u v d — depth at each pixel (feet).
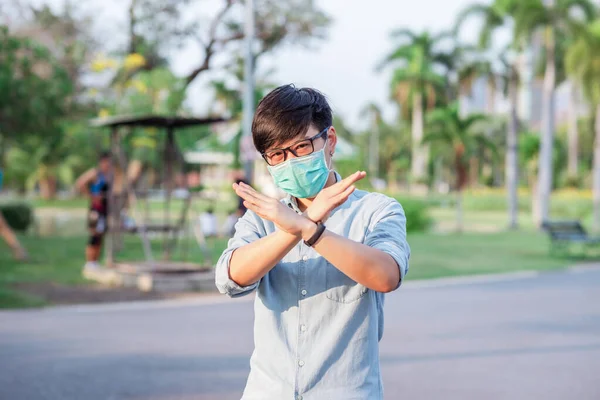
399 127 305.53
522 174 221.87
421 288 42.34
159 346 26.07
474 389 20.98
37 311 32.65
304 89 7.64
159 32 82.43
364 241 7.59
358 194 7.96
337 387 7.37
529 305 36.32
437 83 183.21
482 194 176.24
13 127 62.75
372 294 7.54
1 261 49.42
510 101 109.70
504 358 24.88
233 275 7.17
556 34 105.81
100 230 43.62
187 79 85.20
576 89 111.75
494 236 83.51
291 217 6.76
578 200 140.56
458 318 32.32
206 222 71.92
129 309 33.55
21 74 60.75
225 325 30.09
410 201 96.32
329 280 7.44
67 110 69.56
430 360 24.41
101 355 24.62
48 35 76.43
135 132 73.87
